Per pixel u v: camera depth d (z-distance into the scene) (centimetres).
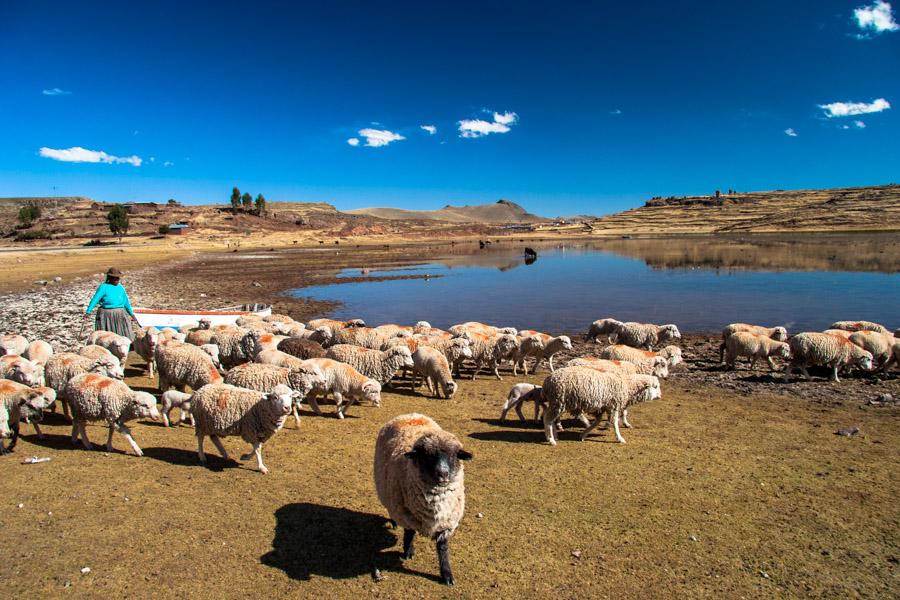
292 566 605
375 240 16650
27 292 3797
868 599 576
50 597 533
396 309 3378
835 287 3884
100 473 816
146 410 878
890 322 2588
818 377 1620
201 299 3731
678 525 716
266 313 2342
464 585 587
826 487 829
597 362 1254
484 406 1313
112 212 14275
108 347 1406
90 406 884
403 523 617
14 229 16350
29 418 916
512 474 873
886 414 1227
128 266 6625
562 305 3444
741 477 866
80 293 3684
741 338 1700
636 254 8506
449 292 4241
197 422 871
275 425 830
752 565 630
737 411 1263
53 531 645
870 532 701
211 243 13738
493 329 1980
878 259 6056
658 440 1049
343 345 1412
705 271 5403
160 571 582
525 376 1691
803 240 10544
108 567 583
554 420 1029
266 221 18838
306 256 9231
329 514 724
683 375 1683
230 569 593
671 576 608
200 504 730
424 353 1416
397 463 624
